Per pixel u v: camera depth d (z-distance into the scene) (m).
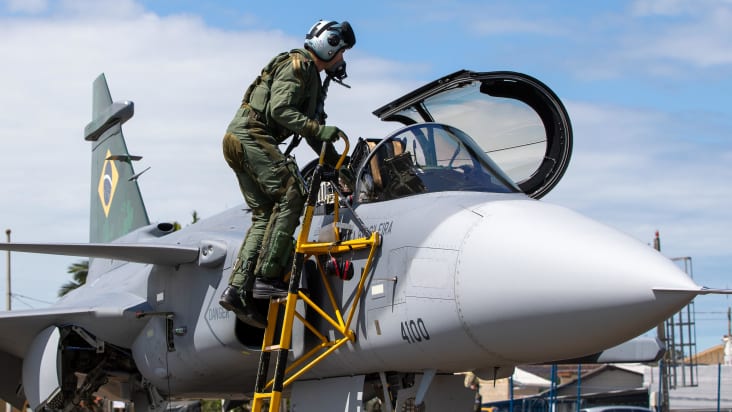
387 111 9.63
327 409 7.86
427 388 7.16
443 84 9.26
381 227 7.39
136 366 10.70
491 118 9.87
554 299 6.30
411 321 6.89
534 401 22.39
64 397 10.48
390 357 7.18
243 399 10.77
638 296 6.14
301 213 7.42
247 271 7.43
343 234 7.66
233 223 10.15
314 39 7.68
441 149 7.83
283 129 7.66
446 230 6.91
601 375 36.50
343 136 7.26
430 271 6.84
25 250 9.30
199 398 10.75
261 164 7.42
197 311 9.04
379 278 7.21
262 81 7.62
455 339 6.70
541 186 9.78
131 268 11.93
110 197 15.56
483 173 7.76
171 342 9.48
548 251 6.45
